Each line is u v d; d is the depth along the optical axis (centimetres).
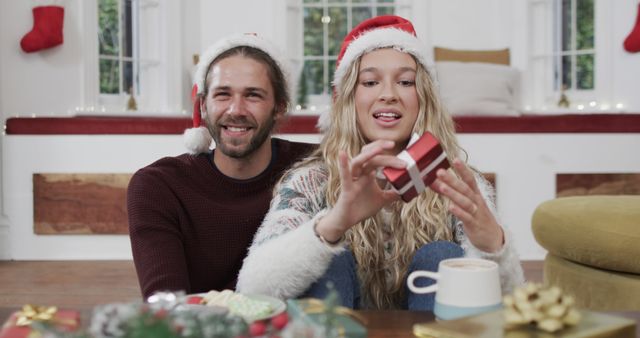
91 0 439
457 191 125
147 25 482
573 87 491
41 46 412
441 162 121
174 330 75
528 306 101
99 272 360
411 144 122
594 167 385
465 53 488
